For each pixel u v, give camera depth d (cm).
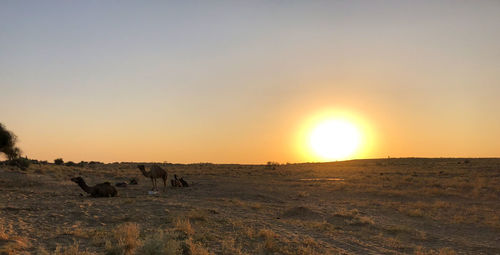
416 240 1358
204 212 1491
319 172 5341
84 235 1069
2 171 3052
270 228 1320
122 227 1159
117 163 7425
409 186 3291
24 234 1051
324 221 1577
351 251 1121
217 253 963
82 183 1936
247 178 4378
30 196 1886
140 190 2600
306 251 1034
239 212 1659
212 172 5419
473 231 1551
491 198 2530
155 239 881
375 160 8338
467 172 4694
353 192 2823
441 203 2194
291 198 2456
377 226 1550
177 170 5803
